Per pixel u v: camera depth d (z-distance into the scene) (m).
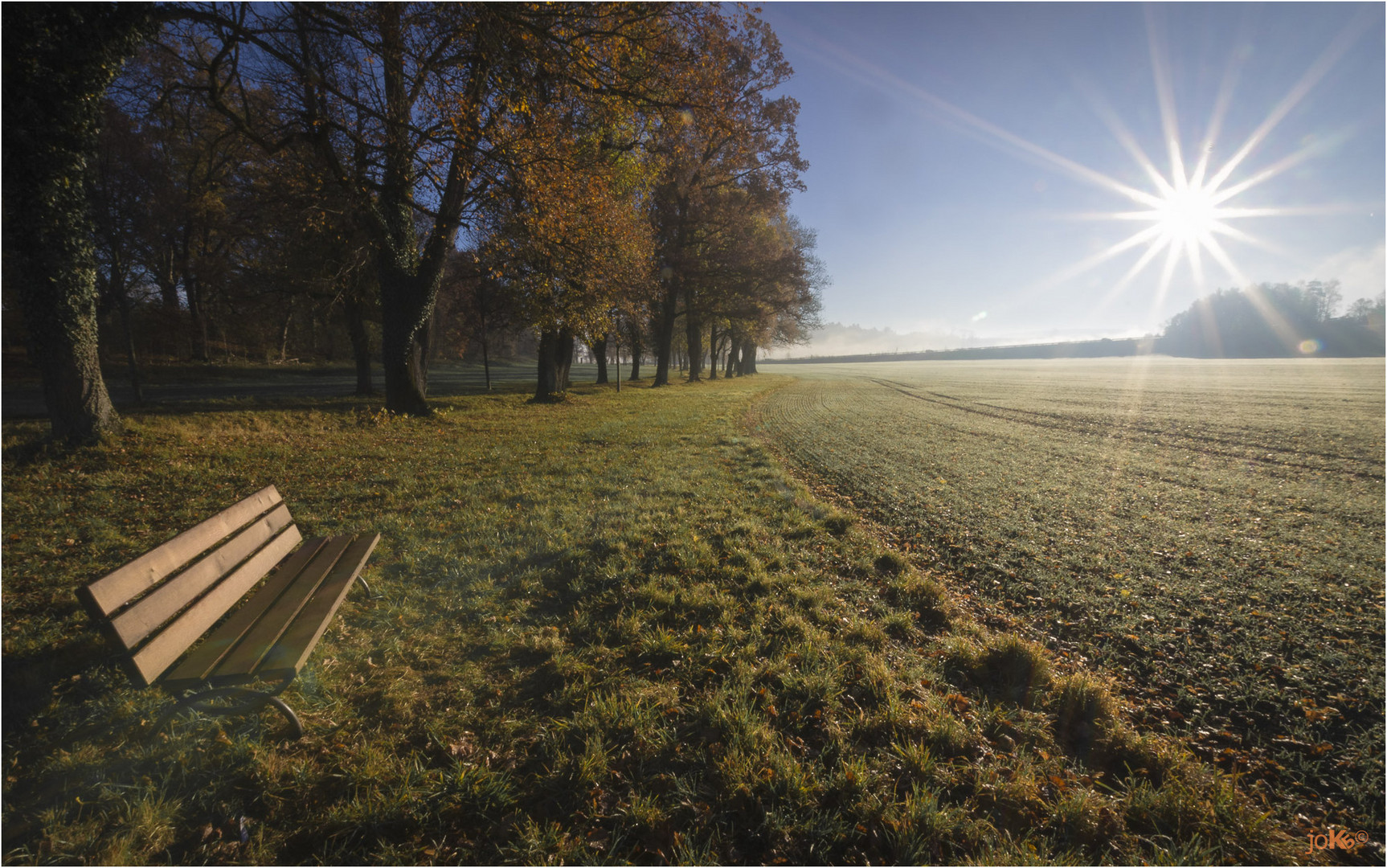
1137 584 5.05
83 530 5.64
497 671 3.44
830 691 3.19
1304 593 4.85
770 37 20.67
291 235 18.34
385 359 15.24
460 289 25.91
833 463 10.91
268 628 3.00
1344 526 6.91
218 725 2.83
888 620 4.14
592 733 2.83
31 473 7.54
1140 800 2.48
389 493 7.38
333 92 11.28
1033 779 2.61
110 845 2.15
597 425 15.25
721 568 5.04
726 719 2.90
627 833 2.29
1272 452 12.70
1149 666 3.72
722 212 31.58
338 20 10.07
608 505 7.07
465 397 22.66
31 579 4.46
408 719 2.96
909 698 3.22
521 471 9.06
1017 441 14.32
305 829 2.29
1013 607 4.68
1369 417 18.44
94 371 9.18
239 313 31.86
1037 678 3.44
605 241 17.09
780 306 36.75
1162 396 28.77
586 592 4.55
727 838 2.28
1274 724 3.13
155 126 14.82
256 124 12.69
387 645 3.70
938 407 24.06
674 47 12.22
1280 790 2.64
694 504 7.24
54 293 8.60
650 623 4.03
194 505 6.68
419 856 2.17
